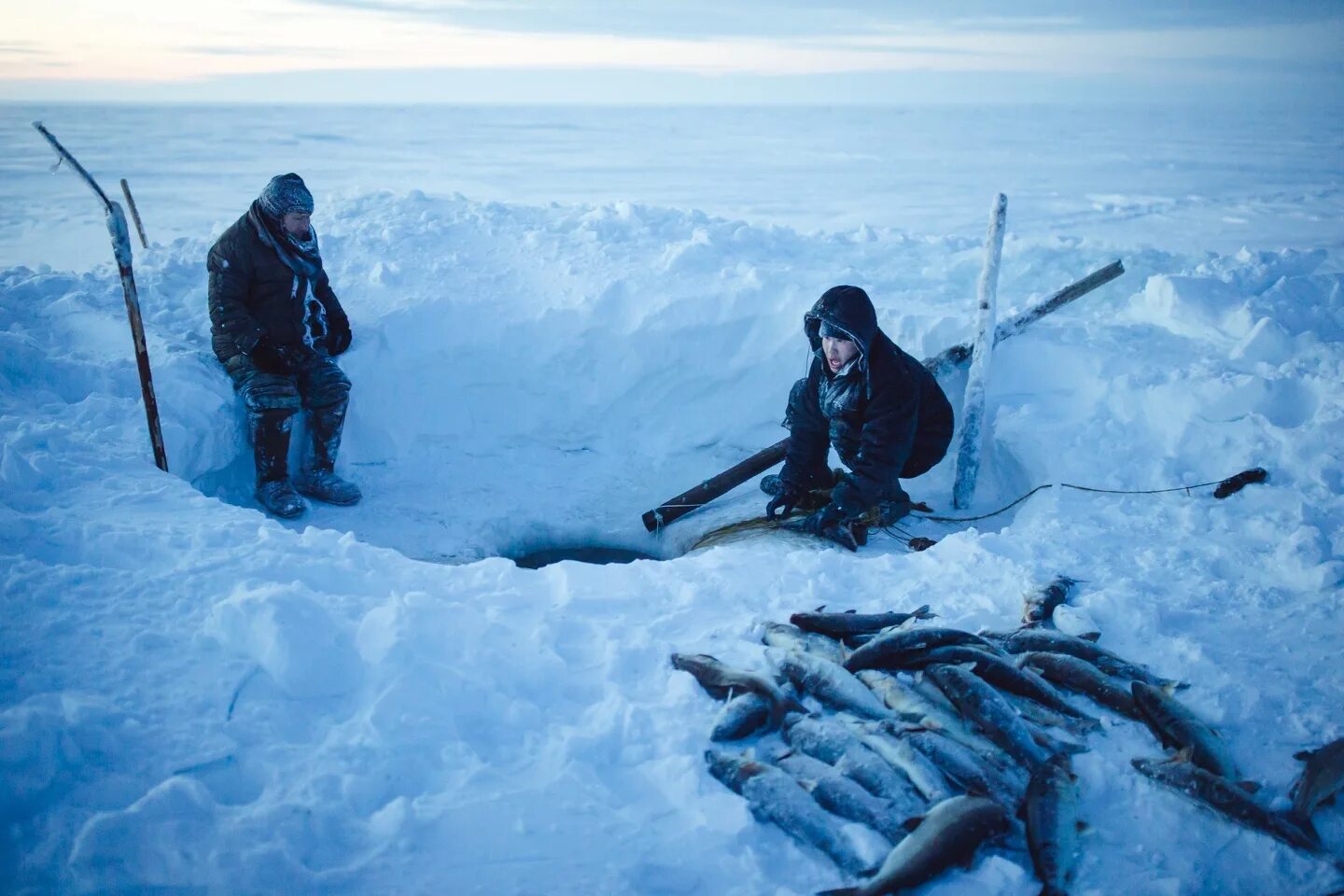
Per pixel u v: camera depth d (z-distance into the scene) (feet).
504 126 258.78
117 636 9.94
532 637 10.73
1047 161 132.05
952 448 19.86
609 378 21.42
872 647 10.53
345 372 19.86
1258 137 186.29
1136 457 16.88
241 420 18.37
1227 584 12.60
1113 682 10.25
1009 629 11.68
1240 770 9.42
